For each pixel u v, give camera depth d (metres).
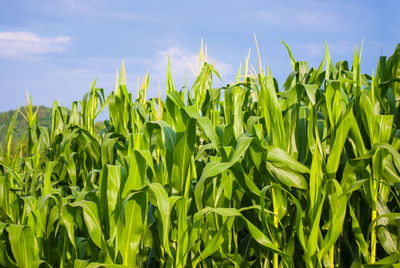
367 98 2.13
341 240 2.35
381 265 1.89
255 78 3.17
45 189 2.86
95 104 4.37
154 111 3.72
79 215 2.36
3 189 3.05
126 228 1.97
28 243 2.37
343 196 1.91
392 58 2.56
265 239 1.96
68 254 2.47
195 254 2.16
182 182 2.07
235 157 1.91
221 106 3.59
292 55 3.28
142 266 2.36
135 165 1.98
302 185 2.05
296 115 2.25
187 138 2.00
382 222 2.10
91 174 2.83
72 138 3.86
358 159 1.98
